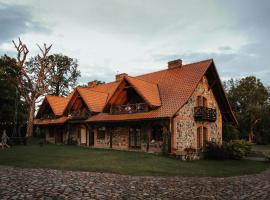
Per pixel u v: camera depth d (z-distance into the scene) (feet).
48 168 50.96
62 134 122.93
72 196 30.01
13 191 30.91
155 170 53.11
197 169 58.13
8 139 94.48
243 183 41.55
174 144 78.59
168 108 80.48
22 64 122.72
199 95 90.79
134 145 90.02
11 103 124.16
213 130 96.37
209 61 91.04
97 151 82.12
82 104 111.75
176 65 98.43
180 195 32.50
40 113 130.72
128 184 37.99
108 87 118.73
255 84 204.85
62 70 170.81
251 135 191.42
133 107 88.48
